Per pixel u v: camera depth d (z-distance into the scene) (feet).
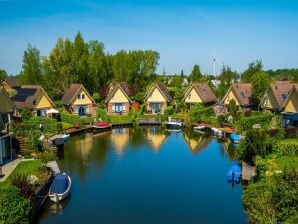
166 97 300.20
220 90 335.26
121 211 105.29
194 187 126.82
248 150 140.87
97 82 346.95
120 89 294.05
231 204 110.63
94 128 241.35
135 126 268.41
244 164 136.26
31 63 325.42
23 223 84.28
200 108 278.26
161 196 117.91
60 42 324.60
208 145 197.77
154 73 397.39
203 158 169.07
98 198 115.55
